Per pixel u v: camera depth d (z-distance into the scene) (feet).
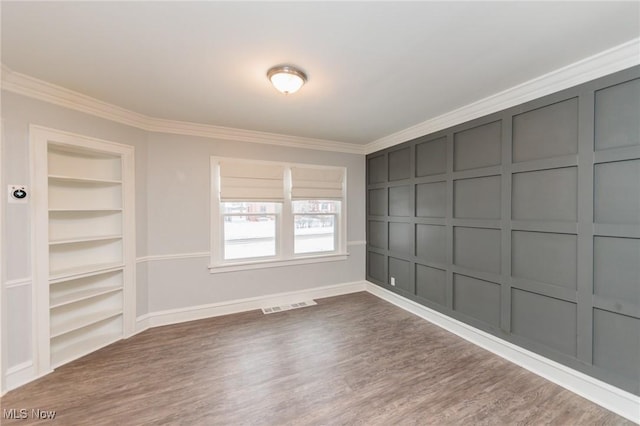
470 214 9.32
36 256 7.28
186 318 11.03
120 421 5.82
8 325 6.79
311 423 5.78
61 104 7.77
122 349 8.78
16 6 4.50
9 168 6.79
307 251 13.83
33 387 6.89
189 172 11.02
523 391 6.77
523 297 7.88
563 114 6.88
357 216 14.71
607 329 6.21
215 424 5.75
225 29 5.21
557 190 7.04
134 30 5.21
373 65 6.56
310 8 4.64
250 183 12.03
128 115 9.45
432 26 5.14
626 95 5.82
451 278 10.03
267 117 10.16
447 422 5.79
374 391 6.77
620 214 5.95
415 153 11.50
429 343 9.20
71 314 8.91
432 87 7.75
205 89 7.79
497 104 8.29
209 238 11.41
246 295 12.16
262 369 7.70
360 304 12.89
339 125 11.16
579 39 5.55
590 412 6.07
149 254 10.41
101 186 9.58
